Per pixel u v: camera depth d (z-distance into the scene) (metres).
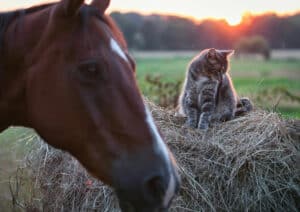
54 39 2.24
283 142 4.04
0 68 2.32
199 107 4.73
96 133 2.16
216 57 4.82
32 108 2.28
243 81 16.59
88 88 2.16
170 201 2.11
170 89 7.16
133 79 2.23
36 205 4.27
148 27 31.83
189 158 3.88
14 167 5.10
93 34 2.21
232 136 4.12
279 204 3.83
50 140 2.27
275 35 33.22
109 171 2.15
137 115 2.16
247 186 3.81
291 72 22.67
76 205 3.94
